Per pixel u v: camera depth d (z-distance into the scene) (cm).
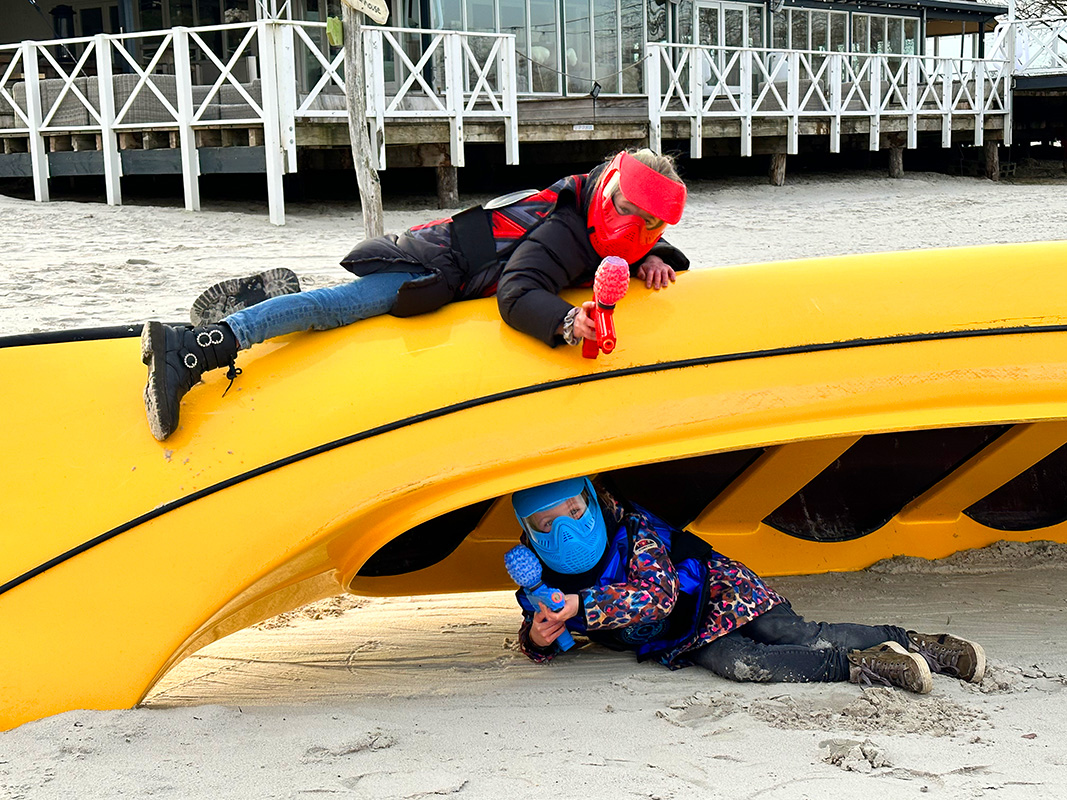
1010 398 323
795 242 1291
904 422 317
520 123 1645
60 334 337
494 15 1877
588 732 283
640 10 2072
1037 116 2612
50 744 277
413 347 324
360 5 858
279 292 340
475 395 314
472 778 254
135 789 251
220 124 1391
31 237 1184
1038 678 317
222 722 294
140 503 305
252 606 316
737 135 1947
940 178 2305
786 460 362
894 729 278
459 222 336
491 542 372
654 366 319
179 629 299
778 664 315
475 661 359
